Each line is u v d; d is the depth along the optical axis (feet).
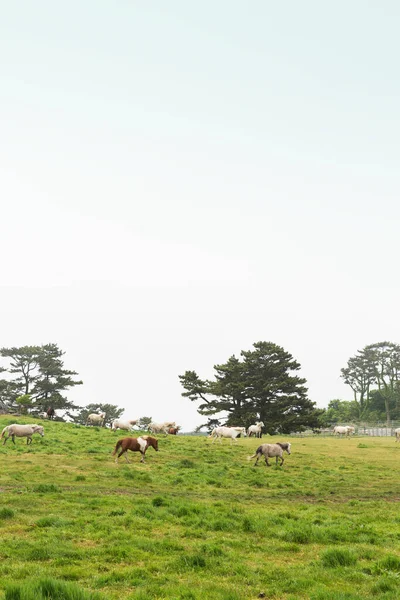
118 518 54.90
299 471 108.17
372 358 494.18
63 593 32.19
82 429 155.02
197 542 49.06
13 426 114.93
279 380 279.28
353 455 138.31
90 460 101.76
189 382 289.12
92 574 38.29
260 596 35.99
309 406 275.80
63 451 108.99
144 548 45.55
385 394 476.95
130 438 104.88
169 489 79.97
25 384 316.81
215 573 40.63
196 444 143.02
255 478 95.81
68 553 42.52
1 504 59.57
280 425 266.98
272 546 49.52
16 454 101.71
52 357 324.19
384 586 37.93
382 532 55.88
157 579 38.01
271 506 71.67
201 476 92.63
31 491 68.64
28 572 37.37
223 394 283.18
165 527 53.93
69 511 57.72
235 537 52.21
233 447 141.38
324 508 69.97
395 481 99.40
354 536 53.47
